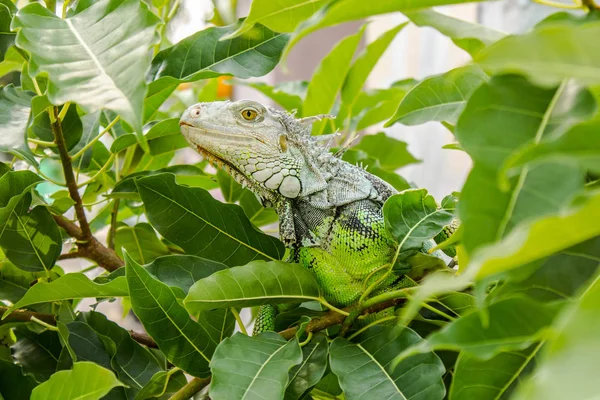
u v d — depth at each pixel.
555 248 0.27
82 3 0.50
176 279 0.54
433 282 0.30
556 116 0.32
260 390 0.43
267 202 0.62
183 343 0.50
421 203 0.52
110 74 0.42
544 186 0.31
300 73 1.52
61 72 0.42
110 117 0.70
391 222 0.52
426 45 1.32
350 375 0.46
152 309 0.49
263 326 0.60
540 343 0.38
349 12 0.37
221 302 0.49
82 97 0.41
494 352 0.35
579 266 0.37
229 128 0.60
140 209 0.72
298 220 0.59
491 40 0.43
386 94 0.79
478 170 0.32
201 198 0.57
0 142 0.53
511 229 0.31
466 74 0.49
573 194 0.31
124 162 0.67
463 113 0.33
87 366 0.43
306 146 0.60
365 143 0.80
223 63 0.59
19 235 0.57
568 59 0.26
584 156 0.27
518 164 0.28
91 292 0.51
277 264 0.51
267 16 0.40
